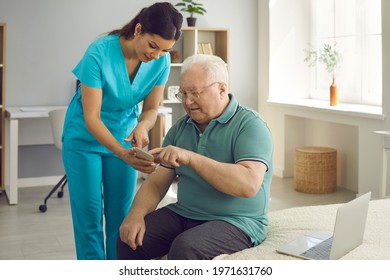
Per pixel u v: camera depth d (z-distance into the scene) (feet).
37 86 18.35
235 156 6.70
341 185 17.99
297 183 17.46
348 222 5.64
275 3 19.65
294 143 19.61
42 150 18.83
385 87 14.62
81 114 8.36
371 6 16.84
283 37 19.84
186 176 7.03
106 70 8.02
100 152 8.36
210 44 19.90
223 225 6.49
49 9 18.28
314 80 19.89
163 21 7.41
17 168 17.11
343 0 18.03
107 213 8.80
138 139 8.23
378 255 5.75
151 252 6.89
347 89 18.15
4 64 16.74
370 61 17.03
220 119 6.84
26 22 18.07
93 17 18.75
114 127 8.55
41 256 11.71
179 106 20.38
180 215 7.05
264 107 20.44
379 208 7.48
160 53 7.75
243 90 20.71
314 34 19.71
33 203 16.35
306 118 19.51
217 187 6.36
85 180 8.36
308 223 7.02
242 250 6.30
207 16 20.15
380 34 16.57
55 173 19.06
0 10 17.75
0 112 17.12
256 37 20.68
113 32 8.23
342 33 18.20
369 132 15.31
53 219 14.62
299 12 19.89
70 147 8.38
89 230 8.55
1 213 15.24
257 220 6.79
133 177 8.69
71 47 18.60
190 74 6.75
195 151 7.10
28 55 18.17
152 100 8.87
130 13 19.13
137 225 6.79
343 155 17.83
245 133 6.70
